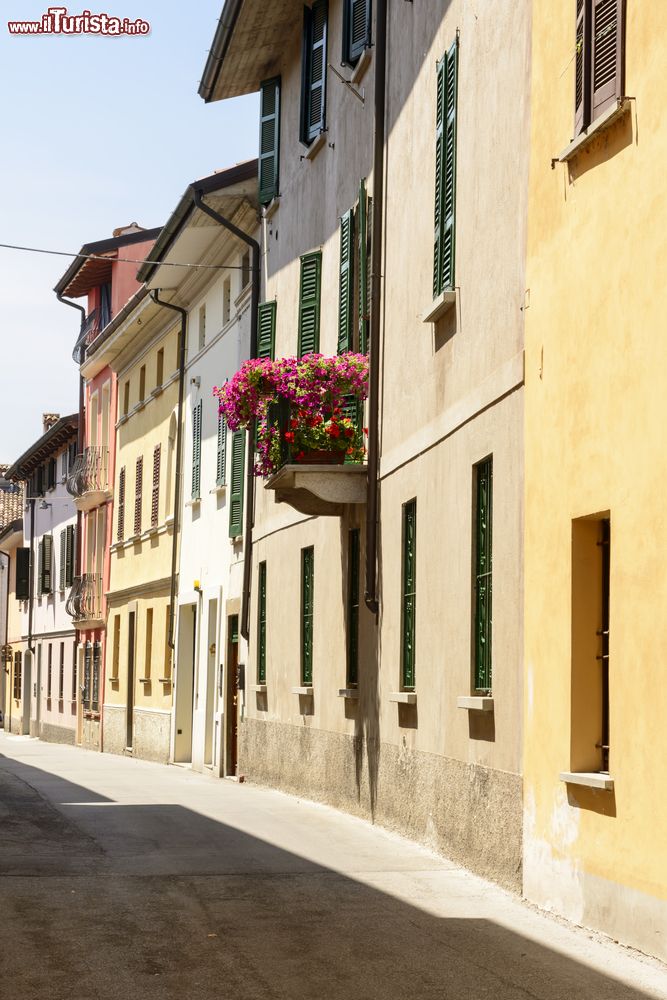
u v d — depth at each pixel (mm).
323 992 7492
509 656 11086
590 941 8859
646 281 8750
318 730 18594
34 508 55625
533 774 10398
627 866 8688
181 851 13070
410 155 15172
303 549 20062
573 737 9695
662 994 7441
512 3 11602
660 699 8336
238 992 7465
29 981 7641
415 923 9461
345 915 9734
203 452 28812
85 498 42375
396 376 15430
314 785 18641
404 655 14750
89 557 43312
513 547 11078
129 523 37312
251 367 17281
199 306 29797
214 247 26844
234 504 25328
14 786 20312
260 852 13047
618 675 8938
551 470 10242
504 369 11477
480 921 9547
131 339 36844
